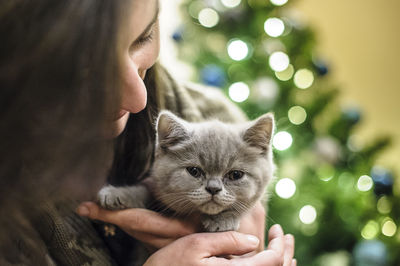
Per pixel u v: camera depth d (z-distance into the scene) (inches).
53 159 9.5
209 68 22.1
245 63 23.4
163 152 14.9
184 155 14.8
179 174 14.6
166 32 27.3
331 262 23.0
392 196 23.9
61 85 9.2
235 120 17.5
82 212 13.2
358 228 23.8
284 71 24.1
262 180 15.3
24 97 9.1
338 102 26.4
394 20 40.9
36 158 9.4
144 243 14.4
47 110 9.3
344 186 24.4
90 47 9.3
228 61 23.6
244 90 22.2
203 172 14.7
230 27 23.7
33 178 9.6
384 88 41.3
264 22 23.5
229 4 23.8
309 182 24.0
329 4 41.2
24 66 9.1
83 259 12.6
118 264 14.4
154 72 14.4
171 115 14.7
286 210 22.6
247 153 15.1
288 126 23.2
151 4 11.1
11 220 9.8
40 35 9.1
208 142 14.9
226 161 14.7
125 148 14.6
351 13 41.3
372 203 24.1
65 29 9.1
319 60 24.6
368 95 41.2
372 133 40.6
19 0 9.2
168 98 16.0
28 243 10.6
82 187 10.0
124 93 11.4
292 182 22.1
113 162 14.2
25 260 10.5
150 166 15.3
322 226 23.7
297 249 22.8
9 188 9.4
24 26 9.1
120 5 9.6
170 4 27.5
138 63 12.0
